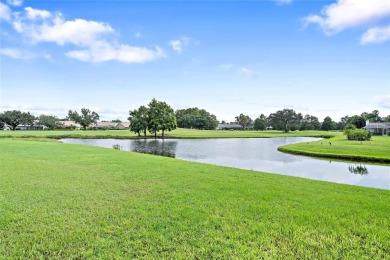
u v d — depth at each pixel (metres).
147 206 5.71
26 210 5.29
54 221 4.79
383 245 4.10
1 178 8.23
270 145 37.41
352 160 20.81
